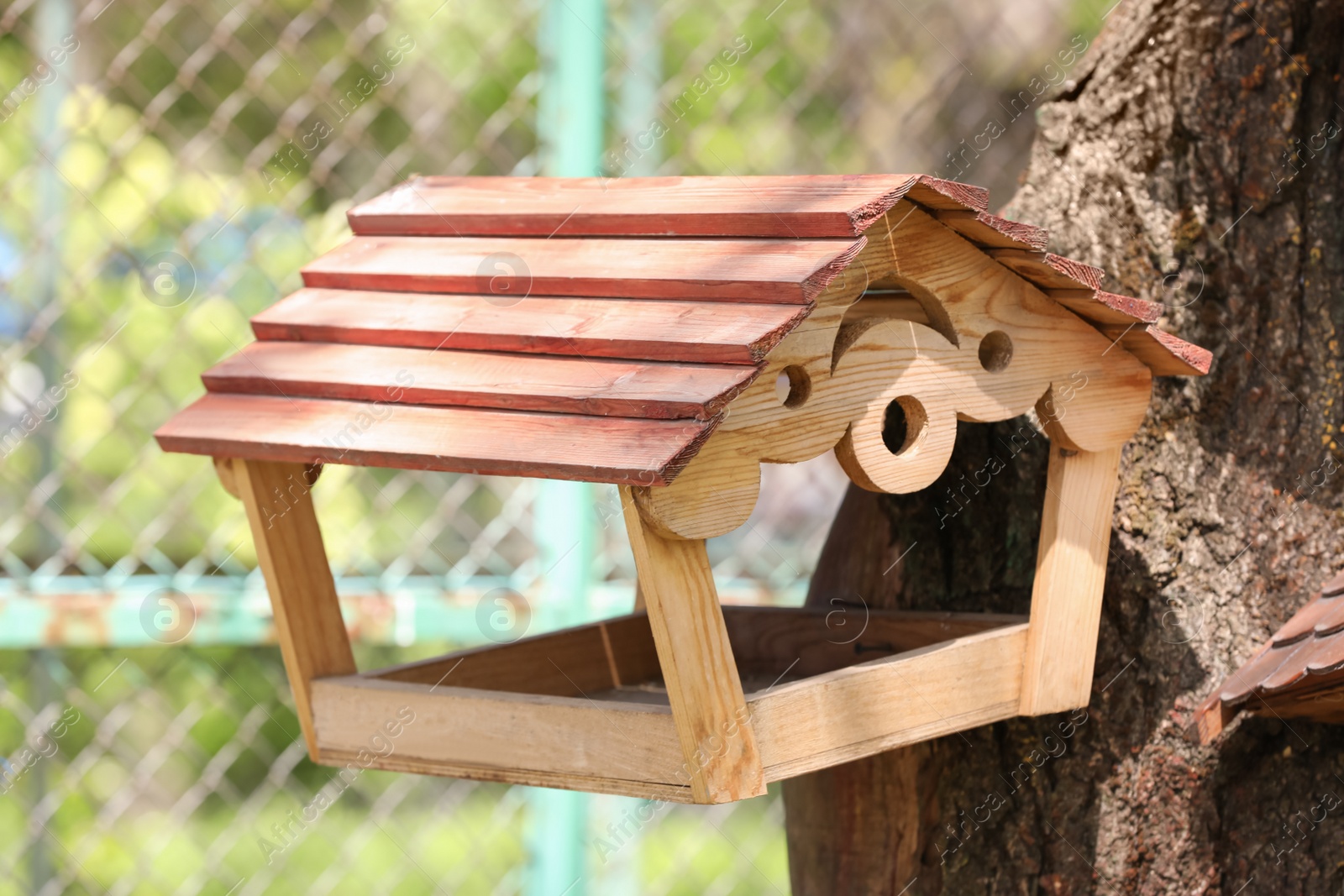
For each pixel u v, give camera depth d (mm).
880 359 1599
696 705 1450
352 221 2031
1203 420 2219
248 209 4117
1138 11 2254
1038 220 2270
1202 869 2168
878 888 2254
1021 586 2227
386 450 1562
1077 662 1908
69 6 3258
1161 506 2205
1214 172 2225
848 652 2150
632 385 1438
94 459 4379
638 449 1342
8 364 2990
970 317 1689
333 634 1987
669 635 1430
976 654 1791
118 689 4297
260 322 1901
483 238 1856
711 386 1373
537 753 1646
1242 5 2211
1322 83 2244
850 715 1614
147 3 4391
